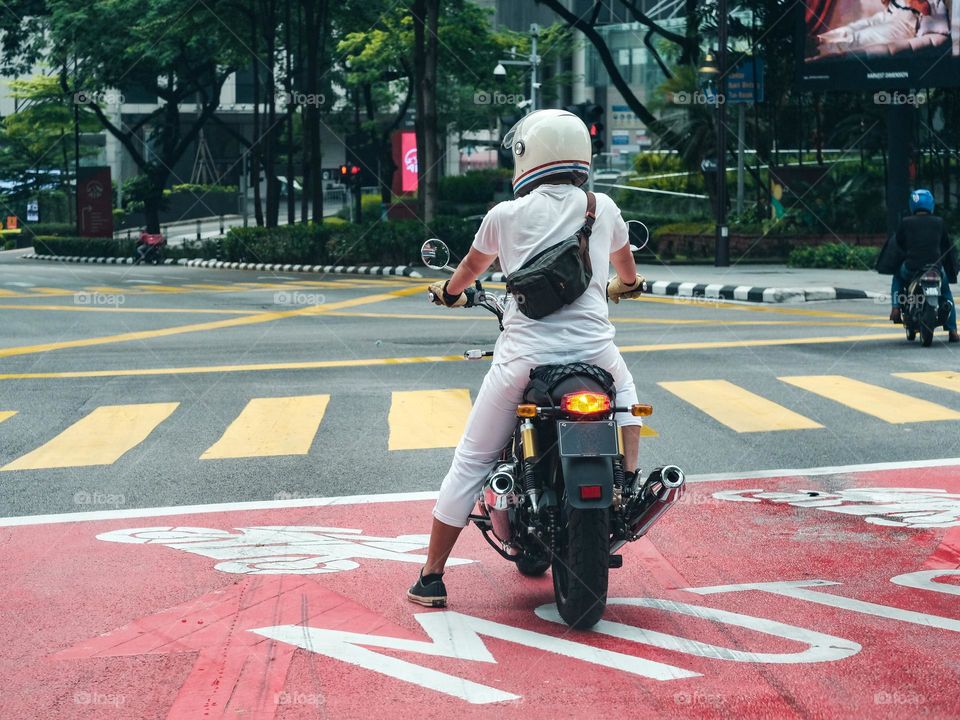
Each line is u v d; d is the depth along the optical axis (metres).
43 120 73.44
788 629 4.61
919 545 5.90
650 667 4.20
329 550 6.00
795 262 29.80
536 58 37.06
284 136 75.12
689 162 38.88
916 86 27.86
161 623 4.83
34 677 4.23
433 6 37.16
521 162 4.86
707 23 36.47
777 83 34.72
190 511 6.95
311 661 4.33
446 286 5.08
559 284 4.60
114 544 6.20
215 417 10.10
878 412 9.64
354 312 20.25
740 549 5.86
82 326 18.59
